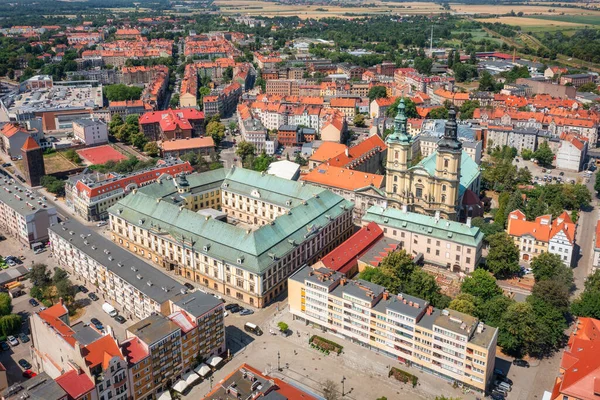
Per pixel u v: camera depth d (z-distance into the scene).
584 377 184.38
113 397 194.25
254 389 184.88
